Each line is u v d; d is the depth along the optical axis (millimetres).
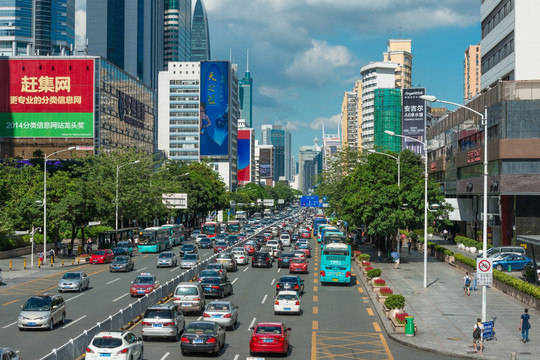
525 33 75438
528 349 29125
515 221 72375
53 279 55625
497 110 72938
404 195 67875
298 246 80250
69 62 151375
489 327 31062
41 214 80062
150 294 38406
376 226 66875
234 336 31656
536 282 46500
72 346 24016
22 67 151625
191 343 26516
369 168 73625
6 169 91938
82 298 43562
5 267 65938
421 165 125062
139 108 186625
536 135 70438
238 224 131500
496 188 72938
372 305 42406
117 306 39875
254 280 55625
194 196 144500
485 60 90625
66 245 82562
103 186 93812
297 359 26875
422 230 89125
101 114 152625
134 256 81188
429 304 42062
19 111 151500
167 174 123312
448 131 100750
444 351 28406
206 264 58750
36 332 31531
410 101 154125
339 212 97500
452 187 96625
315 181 116000
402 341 30422
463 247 84125
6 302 42000
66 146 151125
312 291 49281
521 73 75438
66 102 151000
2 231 75062
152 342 30125
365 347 29484
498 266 59750
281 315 38094
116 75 164875
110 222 104125
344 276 52281
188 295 36906
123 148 104188
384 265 68000
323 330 33531
